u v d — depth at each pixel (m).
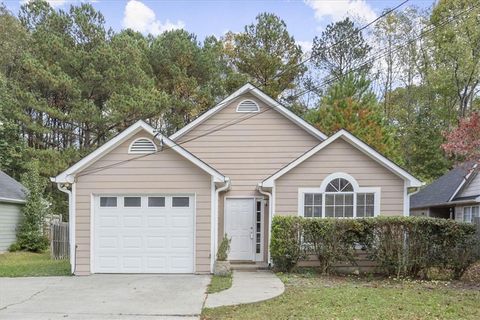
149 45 30.62
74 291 9.38
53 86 24.02
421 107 29.86
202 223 11.98
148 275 11.58
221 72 31.14
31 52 25.67
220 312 7.52
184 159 12.12
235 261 13.51
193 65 29.38
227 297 8.57
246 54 28.88
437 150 27.08
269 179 12.51
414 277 11.18
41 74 23.61
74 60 24.97
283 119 14.19
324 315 7.10
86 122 25.19
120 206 12.06
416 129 28.22
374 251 11.33
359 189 12.48
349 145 12.62
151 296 8.82
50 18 26.36
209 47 30.27
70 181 11.85
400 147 27.28
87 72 24.95
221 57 31.31
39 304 8.15
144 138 12.15
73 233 11.88
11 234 18.75
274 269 12.11
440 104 29.11
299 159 12.53
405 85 31.08
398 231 11.24
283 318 6.98
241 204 13.85
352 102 19.45
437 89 28.36
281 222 11.74
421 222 11.17
